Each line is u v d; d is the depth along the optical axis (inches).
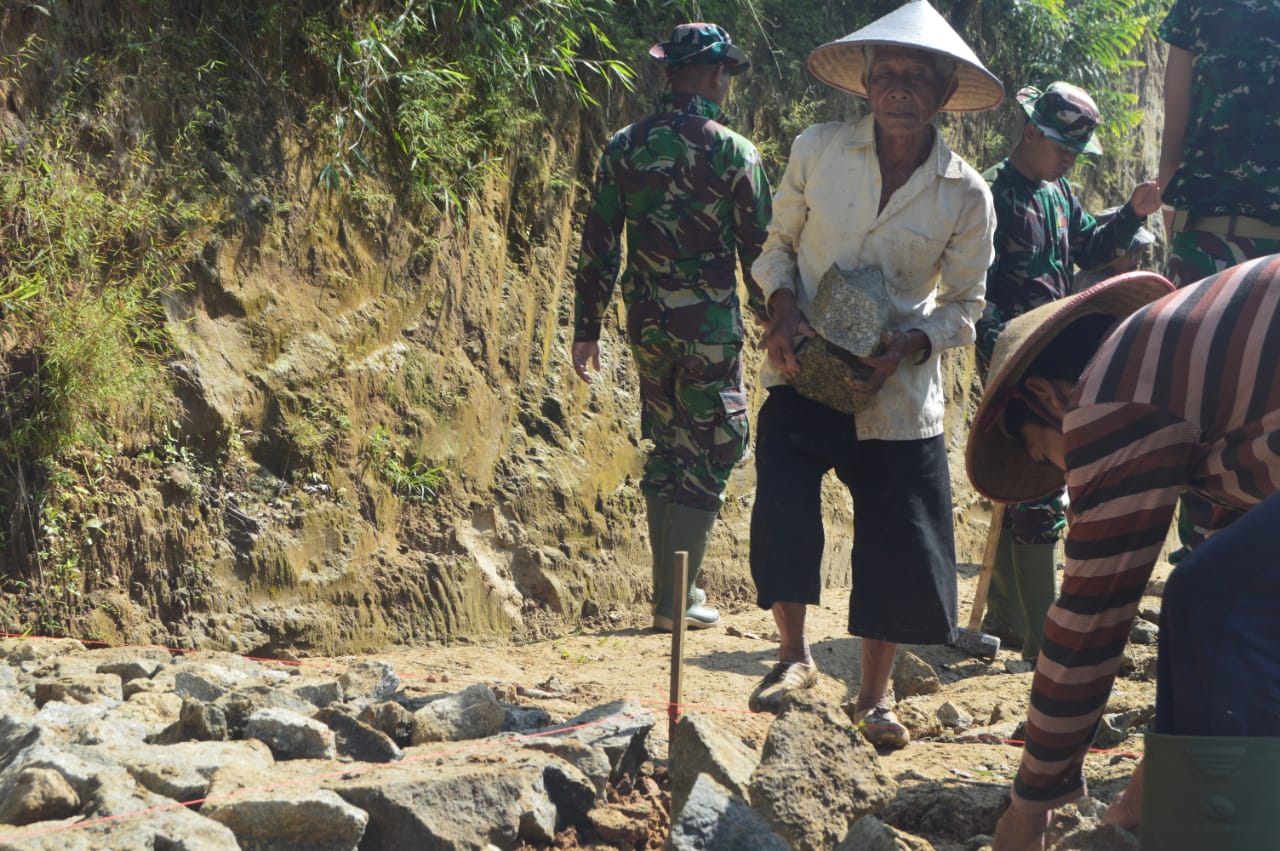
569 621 219.1
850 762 99.2
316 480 191.0
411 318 208.4
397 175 208.2
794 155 142.9
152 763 102.3
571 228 241.8
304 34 196.1
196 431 178.7
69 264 168.6
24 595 159.2
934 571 134.7
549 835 102.9
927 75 134.0
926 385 137.5
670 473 205.9
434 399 209.0
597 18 246.4
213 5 188.7
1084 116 184.1
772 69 288.4
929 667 169.9
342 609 190.2
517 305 226.5
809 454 138.8
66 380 160.7
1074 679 85.4
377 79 201.3
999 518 195.2
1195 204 153.2
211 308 183.0
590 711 125.7
